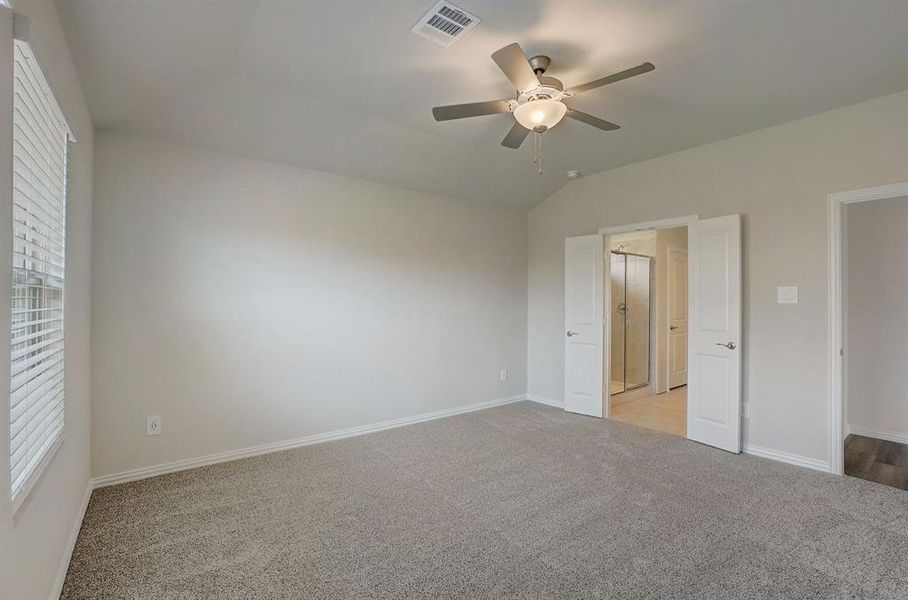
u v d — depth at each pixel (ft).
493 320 16.89
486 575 6.56
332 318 12.82
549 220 17.15
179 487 9.48
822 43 7.66
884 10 6.77
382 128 11.22
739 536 7.59
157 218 10.18
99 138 9.52
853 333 13.66
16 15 3.97
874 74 8.73
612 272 19.71
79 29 6.03
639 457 11.37
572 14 6.90
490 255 16.81
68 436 6.92
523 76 7.20
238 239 11.27
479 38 7.57
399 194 14.34
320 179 12.66
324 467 10.68
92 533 7.63
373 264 13.69
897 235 12.94
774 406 11.30
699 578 6.47
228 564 6.81
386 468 10.63
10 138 3.90
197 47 7.48
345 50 7.97
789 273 11.07
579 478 10.03
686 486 9.60
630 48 7.81
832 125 10.40
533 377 17.81
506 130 11.60
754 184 11.66
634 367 19.75
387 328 13.98
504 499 8.98
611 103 10.04
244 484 9.67
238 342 11.25
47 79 5.19
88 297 8.90
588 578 6.48
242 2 6.52
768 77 8.86
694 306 12.70
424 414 14.89
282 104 9.83
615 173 14.78
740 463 10.95
